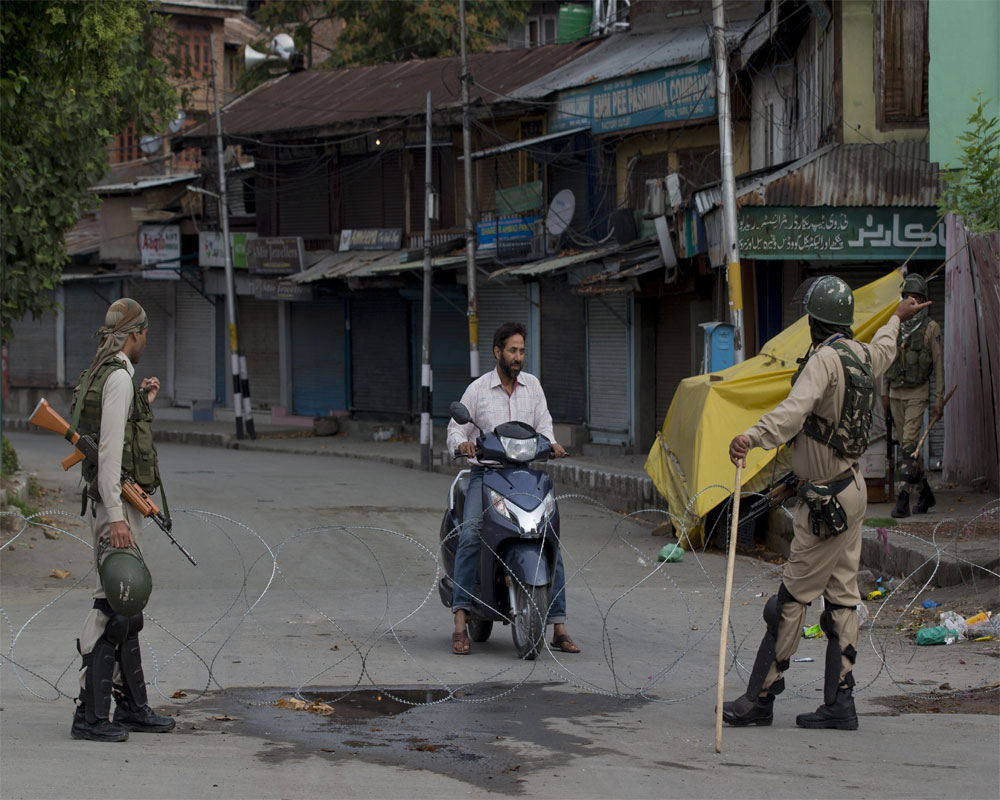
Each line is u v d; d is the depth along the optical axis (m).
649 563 12.39
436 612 9.69
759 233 15.20
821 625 5.79
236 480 21.48
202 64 42.56
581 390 25.14
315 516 16.36
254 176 34.12
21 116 14.41
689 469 12.96
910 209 15.09
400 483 21.55
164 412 37.12
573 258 23.80
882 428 12.76
